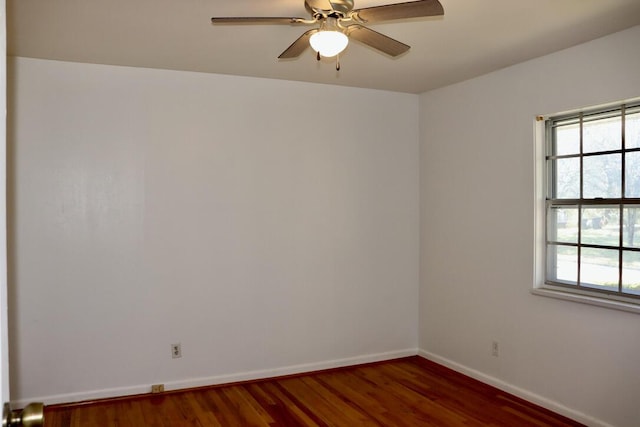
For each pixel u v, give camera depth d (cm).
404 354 478
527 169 370
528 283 370
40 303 361
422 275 479
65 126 365
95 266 373
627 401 306
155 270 388
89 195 371
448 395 386
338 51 242
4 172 85
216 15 278
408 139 477
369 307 463
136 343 384
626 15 281
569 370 341
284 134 427
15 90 352
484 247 408
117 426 333
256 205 418
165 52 346
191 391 395
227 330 410
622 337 309
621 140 319
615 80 310
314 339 441
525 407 361
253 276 418
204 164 401
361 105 456
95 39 318
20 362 356
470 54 352
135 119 382
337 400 377
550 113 353
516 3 263
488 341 405
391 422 339
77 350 370
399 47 261
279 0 258
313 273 439
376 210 464
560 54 344
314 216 439
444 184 450
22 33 306
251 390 397
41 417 92
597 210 335
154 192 387
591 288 337
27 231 356
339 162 448
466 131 425
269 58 361
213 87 403
